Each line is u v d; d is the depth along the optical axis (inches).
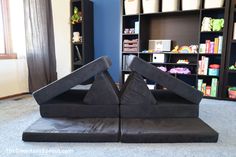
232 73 117.5
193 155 50.3
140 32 129.3
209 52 111.6
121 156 49.8
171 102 69.7
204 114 84.2
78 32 149.3
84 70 65.9
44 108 68.0
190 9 113.2
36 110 90.3
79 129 58.1
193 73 123.0
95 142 56.9
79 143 56.5
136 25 130.0
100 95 67.1
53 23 138.8
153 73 66.2
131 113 67.4
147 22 137.1
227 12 103.8
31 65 121.2
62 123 62.4
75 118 66.9
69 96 77.9
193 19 123.6
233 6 102.5
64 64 154.3
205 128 58.8
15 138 60.2
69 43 155.9
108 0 149.1
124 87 77.5
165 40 128.2
